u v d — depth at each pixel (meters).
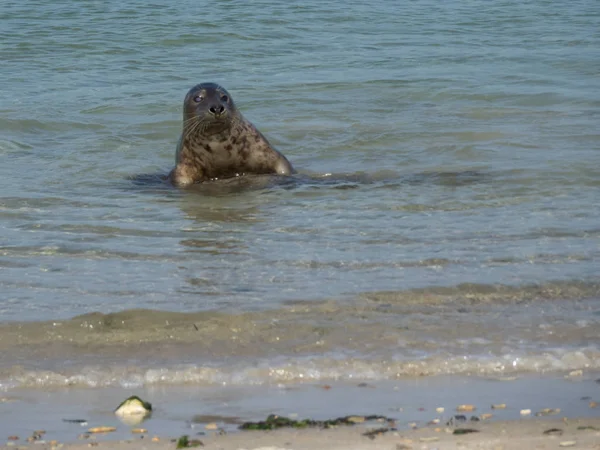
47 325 31.52
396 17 115.44
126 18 107.94
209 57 92.50
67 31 100.75
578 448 21.61
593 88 77.62
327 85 79.69
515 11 120.94
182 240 41.12
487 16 117.44
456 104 72.50
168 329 31.23
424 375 27.42
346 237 41.09
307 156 58.47
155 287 35.12
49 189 50.62
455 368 27.91
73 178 53.47
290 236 41.47
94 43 96.38
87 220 44.41
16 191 49.78
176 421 24.12
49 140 63.09
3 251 39.41
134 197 49.25
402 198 47.56
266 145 54.75
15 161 57.19
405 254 38.59
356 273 36.34
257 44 98.62
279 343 30.00
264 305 33.09
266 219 44.38
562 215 43.97
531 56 93.38
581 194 47.66
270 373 27.58
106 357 29.11
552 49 97.38
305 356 28.92
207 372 27.69
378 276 35.97
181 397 25.92
